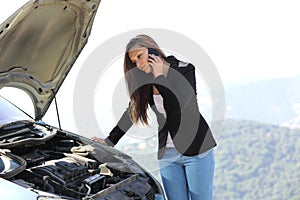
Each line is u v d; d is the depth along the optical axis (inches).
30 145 152.0
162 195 150.1
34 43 162.6
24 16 146.8
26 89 178.1
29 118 179.2
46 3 148.3
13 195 117.0
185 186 173.8
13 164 134.0
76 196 126.7
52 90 184.7
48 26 160.2
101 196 130.1
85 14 165.2
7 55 158.2
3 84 166.6
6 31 145.4
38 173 133.3
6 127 161.0
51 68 178.7
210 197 174.7
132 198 136.6
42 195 121.3
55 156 151.6
